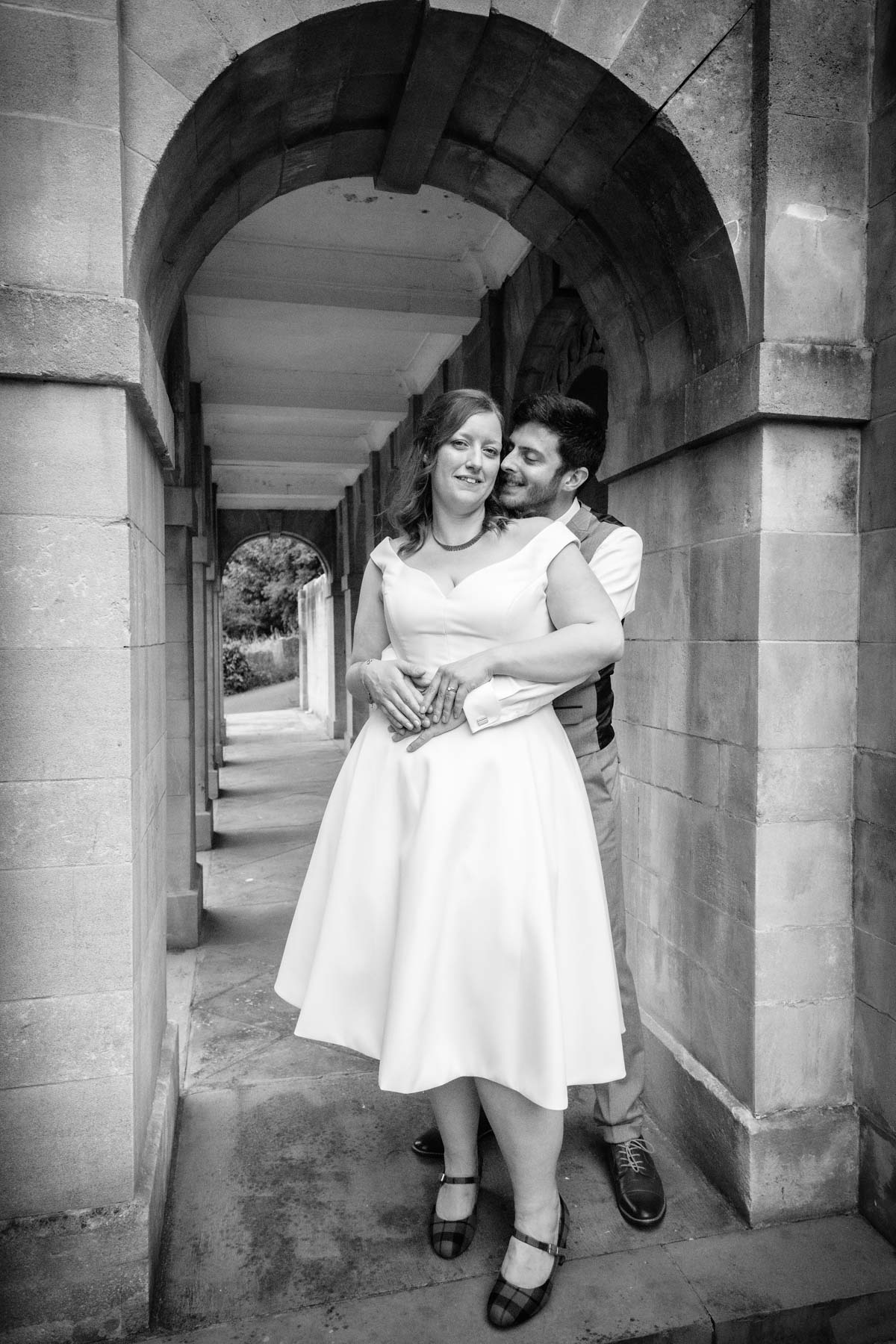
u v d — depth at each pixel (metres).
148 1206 1.82
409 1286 1.92
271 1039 3.19
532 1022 1.68
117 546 1.75
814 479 2.12
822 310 2.09
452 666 1.70
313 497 12.21
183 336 4.08
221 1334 1.79
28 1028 1.77
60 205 1.67
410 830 1.75
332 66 2.08
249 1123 2.58
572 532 1.95
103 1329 1.79
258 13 1.79
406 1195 2.24
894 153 2.02
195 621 6.54
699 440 2.28
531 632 1.78
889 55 2.03
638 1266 1.98
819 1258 2.01
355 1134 2.52
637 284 2.51
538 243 2.79
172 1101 2.40
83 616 1.74
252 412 7.34
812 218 2.07
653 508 2.63
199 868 4.80
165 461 2.44
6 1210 1.78
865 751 2.14
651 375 2.58
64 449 1.71
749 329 2.11
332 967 1.78
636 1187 2.16
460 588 1.76
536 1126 1.81
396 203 4.38
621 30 2.01
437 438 1.76
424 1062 1.66
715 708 2.29
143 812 2.02
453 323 5.26
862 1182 2.16
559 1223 2.01
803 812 2.15
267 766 11.00
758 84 2.05
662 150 2.11
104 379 1.69
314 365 6.94
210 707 8.70
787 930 2.14
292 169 2.51
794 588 2.12
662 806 2.58
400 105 2.27
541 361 4.59
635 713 2.76
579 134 2.25
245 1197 2.23
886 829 2.06
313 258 4.88
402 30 2.02
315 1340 1.77
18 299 1.64
